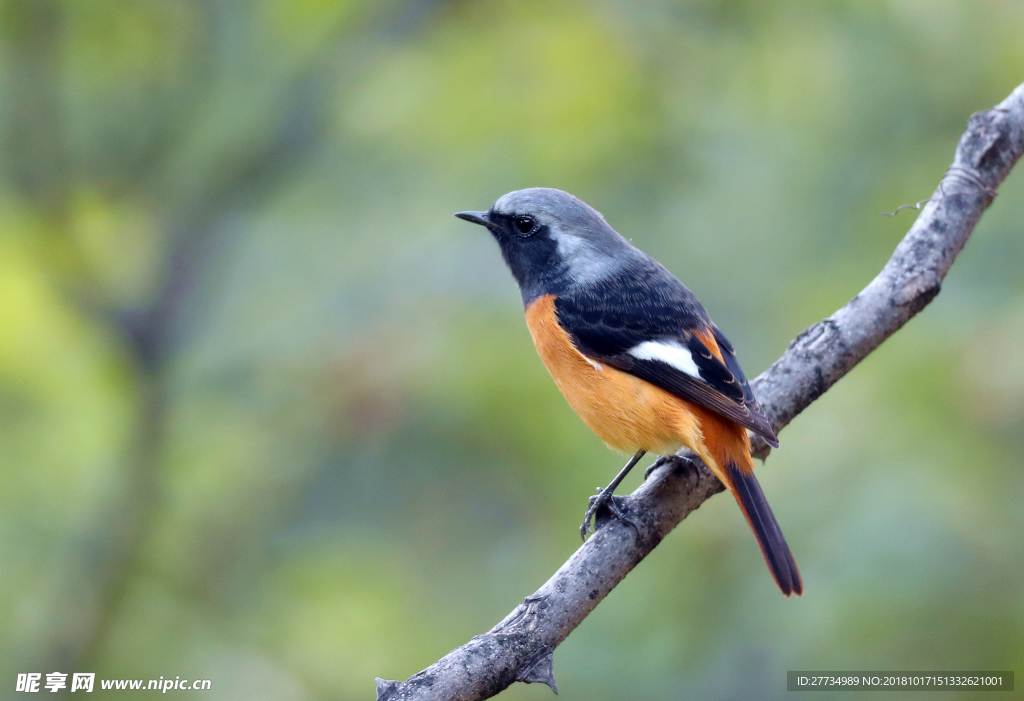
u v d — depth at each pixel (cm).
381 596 1122
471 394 1057
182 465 1235
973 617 889
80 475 1221
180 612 1197
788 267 1154
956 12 1203
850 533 922
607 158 1209
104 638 1173
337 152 1342
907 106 1214
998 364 952
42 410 1205
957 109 1207
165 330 1260
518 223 850
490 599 1081
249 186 1341
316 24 1359
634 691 973
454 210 1196
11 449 1185
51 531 1190
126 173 1359
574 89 1243
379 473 1112
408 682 539
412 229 1202
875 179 1183
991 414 947
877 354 1020
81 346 1259
